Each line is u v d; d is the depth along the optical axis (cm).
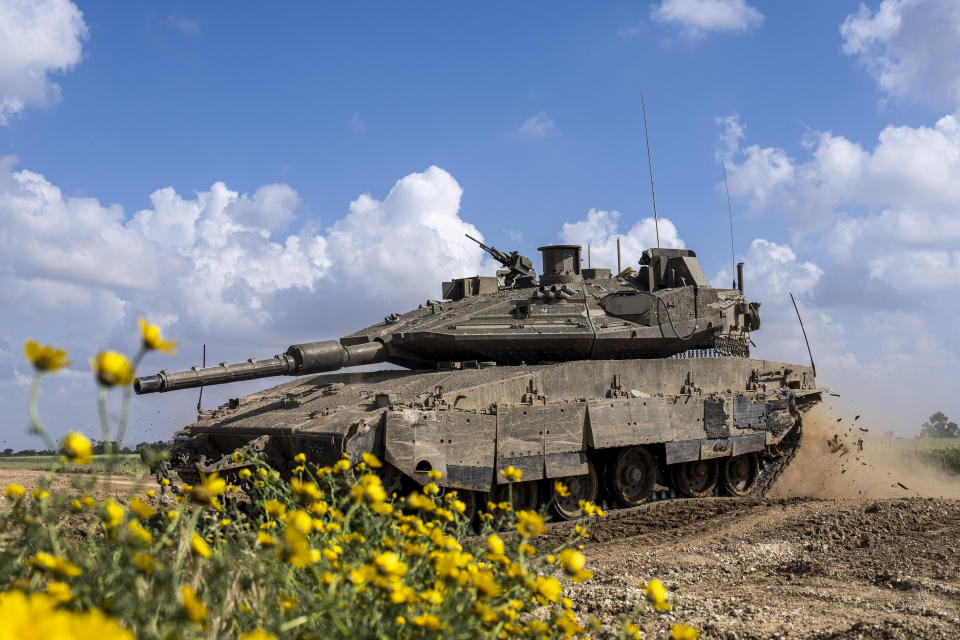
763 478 2208
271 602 480
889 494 2089
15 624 182
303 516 413
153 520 779
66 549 436
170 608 339
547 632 454
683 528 1494
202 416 1705
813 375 2362
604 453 1775
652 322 1866
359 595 423
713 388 1998
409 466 1332
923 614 809
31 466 2702
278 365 1561
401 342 1802
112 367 281
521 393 1570
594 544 1374
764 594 935
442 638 403
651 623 802
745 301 2169
